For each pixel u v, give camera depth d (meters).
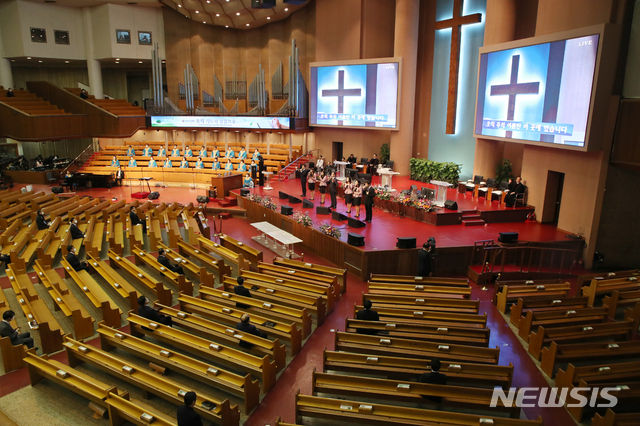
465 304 11.07
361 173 23.61
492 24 20.12
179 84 32.91
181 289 12.35
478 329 9.70
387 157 26.83
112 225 17.44
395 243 15.41
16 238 16.05
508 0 19.64
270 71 32.59
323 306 11.54
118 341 9.45
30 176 28.25
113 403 7.42
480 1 22.47
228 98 33.50
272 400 8.43
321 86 27.25
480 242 15.17
